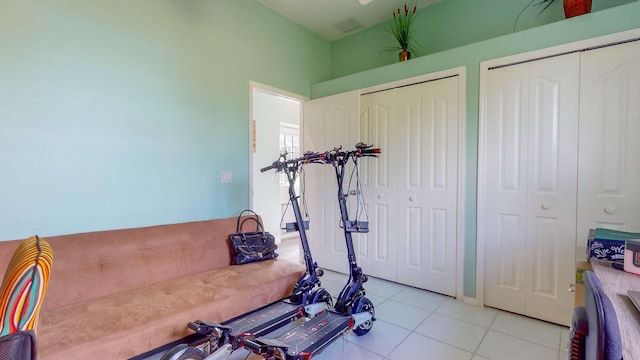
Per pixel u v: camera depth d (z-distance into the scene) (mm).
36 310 734
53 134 1988
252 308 1946
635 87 2021
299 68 3768
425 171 2969
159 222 2523
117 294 1828
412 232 3068
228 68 3000
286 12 3477
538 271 2385
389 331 2221
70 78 2047
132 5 2328
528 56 2393
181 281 2047
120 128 2283
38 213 1942
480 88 2621
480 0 3023
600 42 2121
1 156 1813
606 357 639
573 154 2232
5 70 1814
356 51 3965
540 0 2729
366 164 3395
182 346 1455
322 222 3787
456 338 2125
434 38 3295
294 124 5449
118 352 1390
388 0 3234
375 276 3354
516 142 2467
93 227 2168
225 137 2986
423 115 2975
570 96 2238
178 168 2637
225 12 2967
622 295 997
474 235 2676
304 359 1505
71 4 2041
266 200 4957
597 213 2152
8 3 1816
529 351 1964
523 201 2439
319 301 2182
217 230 2457
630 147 2041
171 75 2572
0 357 642
